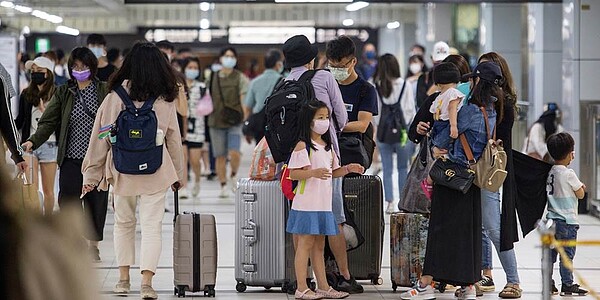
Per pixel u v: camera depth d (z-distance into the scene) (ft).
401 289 44.52
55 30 160.15
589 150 73.87
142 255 41.01
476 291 43.57
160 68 40.63
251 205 43.19
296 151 39.47
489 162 39.09
